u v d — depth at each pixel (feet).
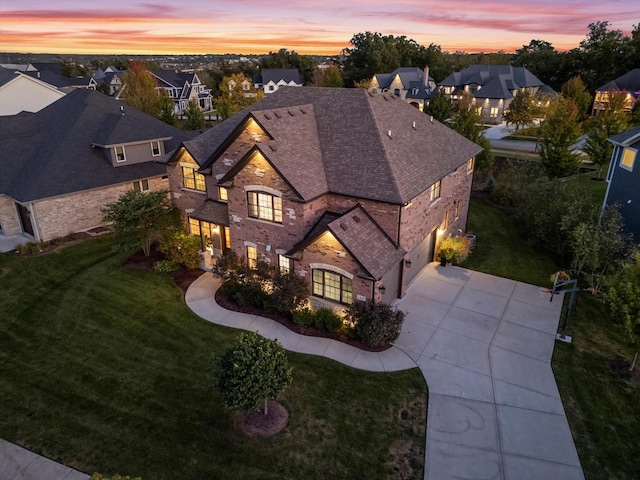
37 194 84.43
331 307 61.77
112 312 64.59
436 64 379.14
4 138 96.78
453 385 50.93
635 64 276.41
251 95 219.20
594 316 65.16
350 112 75.36
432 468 40.55
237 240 72.74
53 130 103.60
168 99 179.11
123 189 99.66
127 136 99.71
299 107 76.59
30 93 150.41
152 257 82.12
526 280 75.87
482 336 60.03
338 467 40.45
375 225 64.18
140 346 57.06
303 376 51.72
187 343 57.67
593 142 131.34
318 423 45.19
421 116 89.30
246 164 65.51
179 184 87.45
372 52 377.50
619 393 49.90
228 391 40.65
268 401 47.70
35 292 70.08
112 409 46.60
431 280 75.61
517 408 47.67
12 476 38.93
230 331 60.39
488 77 288.10
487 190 124.47
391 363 54.34
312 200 63.16
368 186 63.62
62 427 44.27
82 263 80.18
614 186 84.28
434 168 73.72
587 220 78.07
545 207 87.20
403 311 65.87
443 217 82.02
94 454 41.24
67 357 54.75
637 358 55.67
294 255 61.93
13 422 44.80
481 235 95.91
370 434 44.06
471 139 130.31
